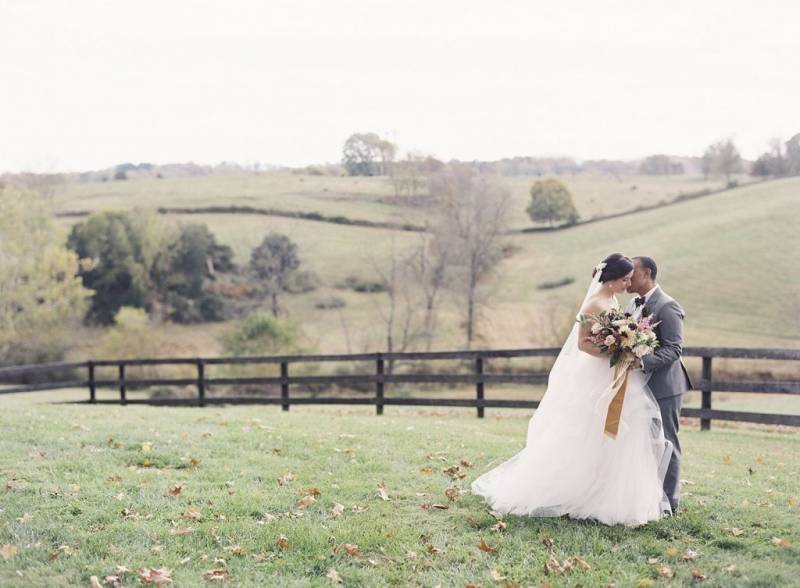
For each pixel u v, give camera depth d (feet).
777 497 21.09
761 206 185.68
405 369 118.11
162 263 177.37
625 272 18.85
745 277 151.12
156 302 175.22
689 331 133.59
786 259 154.40
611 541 17.62
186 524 18.67
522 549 17.16
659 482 18.71
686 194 215.92
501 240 159.53
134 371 134.92
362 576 15.87
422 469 23.97
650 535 17.92
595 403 18.60
